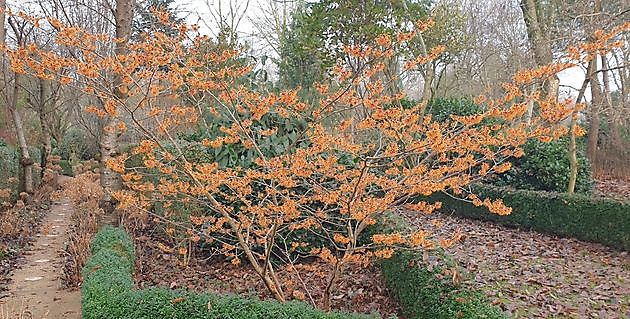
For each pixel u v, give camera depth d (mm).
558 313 4883
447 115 11398
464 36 13016
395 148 3551
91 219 7902
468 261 6781
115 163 4383
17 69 3410
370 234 5984
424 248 4098
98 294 3852
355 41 10531
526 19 10391
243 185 4168
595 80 12398
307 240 6410
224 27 8430
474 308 3580
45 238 8703
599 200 7797
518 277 6082
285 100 4078
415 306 4301
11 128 15195
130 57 3777
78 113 14398
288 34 13328
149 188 4777
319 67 11820
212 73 4152
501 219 9586
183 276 6043
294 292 4480
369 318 3314
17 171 12258
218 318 3432
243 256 6535
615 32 3555
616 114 10781
